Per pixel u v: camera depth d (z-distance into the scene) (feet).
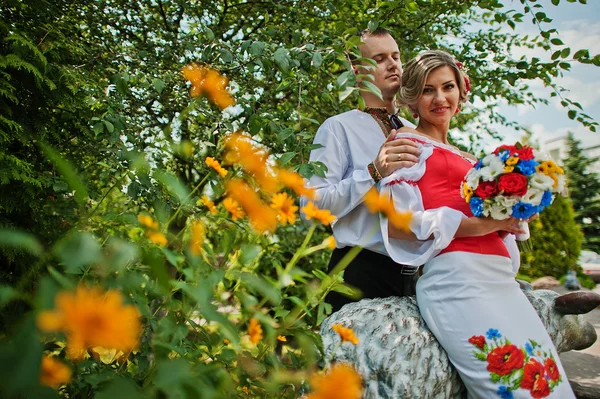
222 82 3.62
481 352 4.46
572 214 29.66
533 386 4.32
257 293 3.33
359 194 5.38
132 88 8.05
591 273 39.04
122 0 10.19
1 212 6.64
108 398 1.93
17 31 6.53
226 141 3.33
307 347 3.16
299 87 5.42
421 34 10.59
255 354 3.49
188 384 2.02
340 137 6.28
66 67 6.93
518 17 8.71
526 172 4.61
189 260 2.70
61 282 2.01
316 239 11.28
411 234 5.16
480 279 4.74
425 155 5.39
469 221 4.84
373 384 4.33
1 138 6.08
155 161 6.86
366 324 4.65
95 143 6.95
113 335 1.63
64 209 6.60
